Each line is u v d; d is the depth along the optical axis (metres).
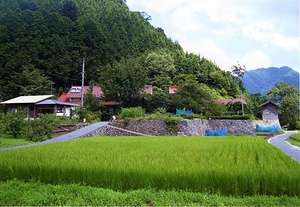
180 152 14.67
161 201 7.70
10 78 60.19
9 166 10.45
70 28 73.38
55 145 18.61
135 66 47.47
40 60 64.94
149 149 16.19
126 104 46.72
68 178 9.73
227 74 84.69
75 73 68.06
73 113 43.19
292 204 7.42
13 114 31.62
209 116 43.88
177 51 94.00
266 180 8.41
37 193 8.49
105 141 22.59
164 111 44.53
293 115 62.88
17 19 68.81
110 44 76.56
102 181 9.32
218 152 15.15
